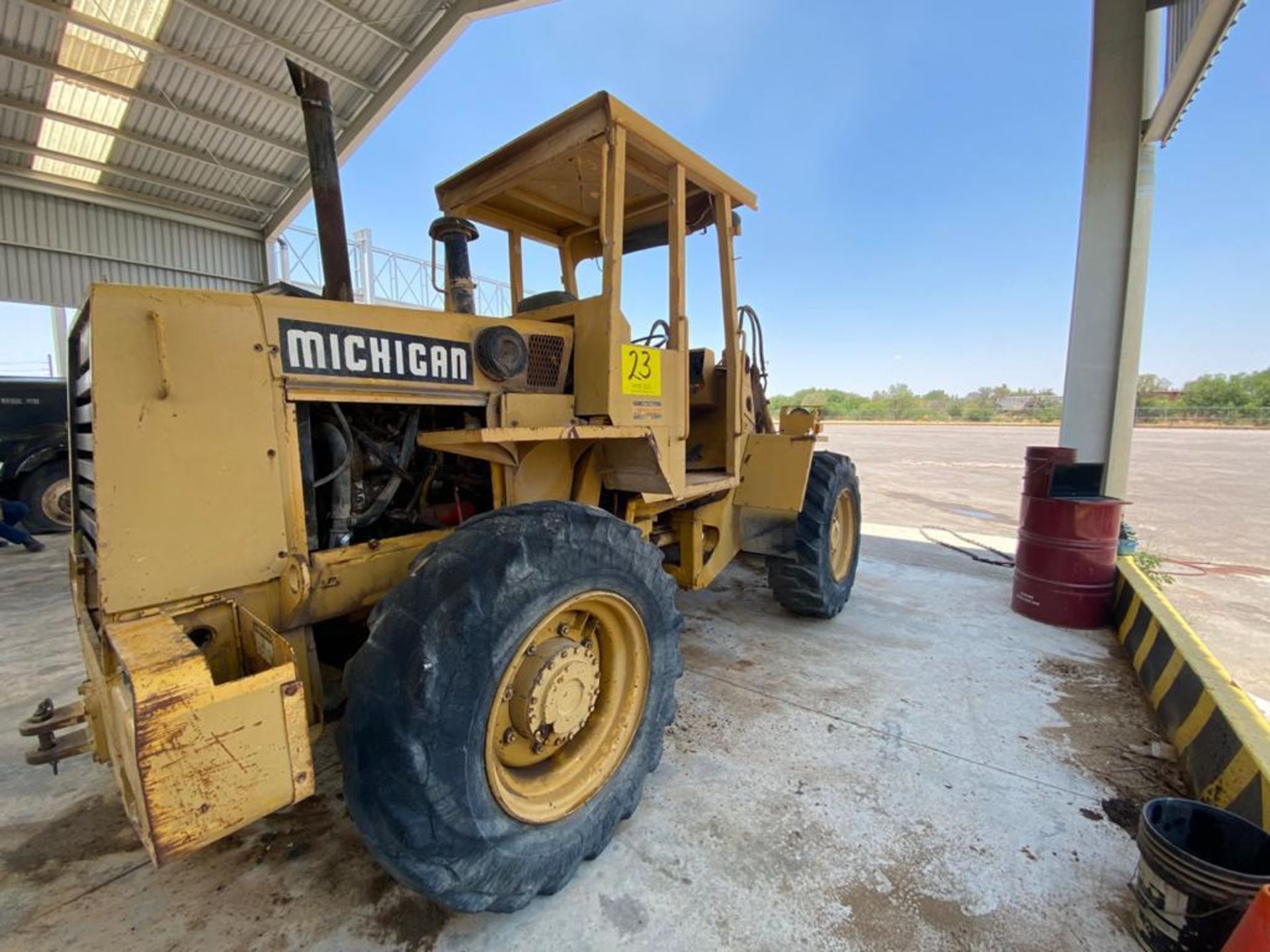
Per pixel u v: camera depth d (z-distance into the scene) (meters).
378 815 1.29
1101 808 1.94
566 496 2.26
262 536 1.44
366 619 1.98
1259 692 2.77
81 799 2.03
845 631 3.54
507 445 1.92
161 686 1.01
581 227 3.22
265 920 1.53
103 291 1.24
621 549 1.73
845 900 1.57
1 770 2.20
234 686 1.09
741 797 1.99
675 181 2.46
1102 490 4.42
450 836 1.32
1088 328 4.36
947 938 1.46
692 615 3.80
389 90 8.20
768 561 3.54
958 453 15.86
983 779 2.09
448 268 2.31
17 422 6.49
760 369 3.69
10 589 4.51
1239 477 10.43
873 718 2.51
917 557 5.29
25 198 9.52
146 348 1.28
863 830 1.83
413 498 2.03
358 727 1.32
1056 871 1.67
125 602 1.26
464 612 1.36
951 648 3.28
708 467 3.52
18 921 1.53
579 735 1.76
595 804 1.67
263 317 1.45
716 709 2.59
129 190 10.16
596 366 2.15
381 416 1.92
